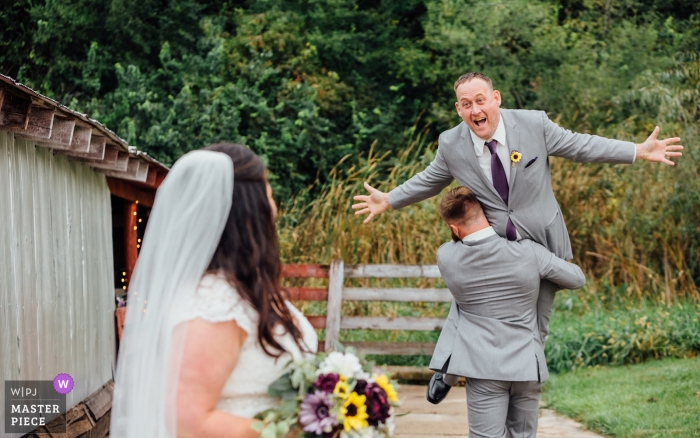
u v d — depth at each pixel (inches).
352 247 403.2
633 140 434.3
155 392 73.8
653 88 427.2
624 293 388.5
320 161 585.0
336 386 77.2
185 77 571.5
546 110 569.9
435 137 642.8
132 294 81.0
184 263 75.7
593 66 570.3
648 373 282.0
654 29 598.2
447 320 153.6
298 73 621.9
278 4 639.1
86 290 223.5
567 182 422.6
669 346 311.1
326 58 647.1
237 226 77.6
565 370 309.1
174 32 620.4
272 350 77.0
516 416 149.6
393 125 631.2
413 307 383.2
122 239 369.1
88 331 223.5
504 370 139.9
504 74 583.8
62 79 597.6
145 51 611.2
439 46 614.2
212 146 81.9
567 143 151.9
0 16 585.9
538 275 142.9
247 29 614.5
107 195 256.2
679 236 384.5
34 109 160.1
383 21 653.9
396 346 311.7
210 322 73.3
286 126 572.7
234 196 78.2
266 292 76.7
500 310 142.6
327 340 306.2
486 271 141.8
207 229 76.2
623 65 569.9
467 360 143.1
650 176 399.9
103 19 602.9
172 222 77.0
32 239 178.9
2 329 157.6
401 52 629.9
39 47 595.2
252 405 77.3
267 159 553.9
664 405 230.8
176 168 79.1
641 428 207.9
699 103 398.9
